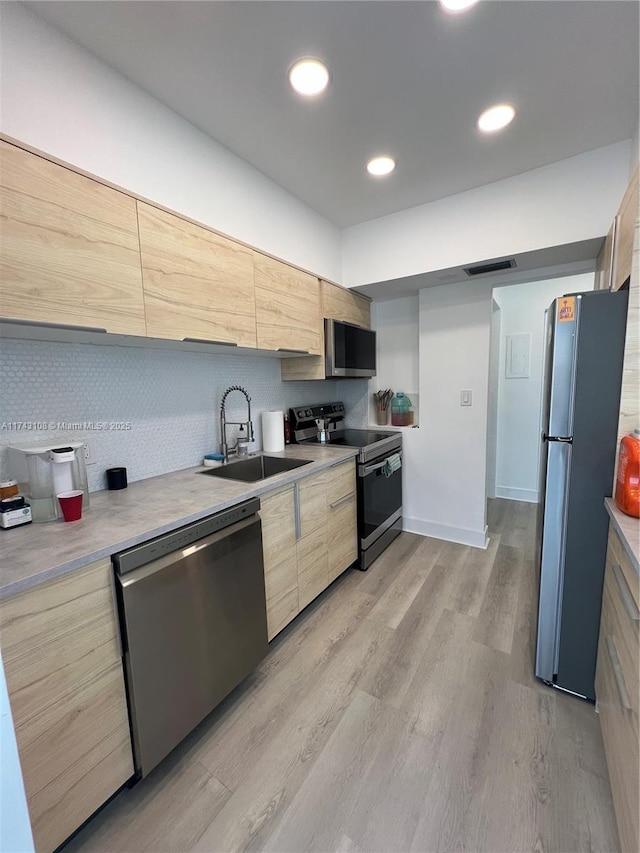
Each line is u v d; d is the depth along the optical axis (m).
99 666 1.04
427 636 1.86
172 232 1.46
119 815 1.11
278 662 1.71
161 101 1.54
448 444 2.93
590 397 1.38
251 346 1.88
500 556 2.70
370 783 1.18
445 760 1.25
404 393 3.29
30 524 1.20
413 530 3.17
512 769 1.21
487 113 1.61
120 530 1.16
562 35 1.24
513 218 2.12
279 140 1.80
